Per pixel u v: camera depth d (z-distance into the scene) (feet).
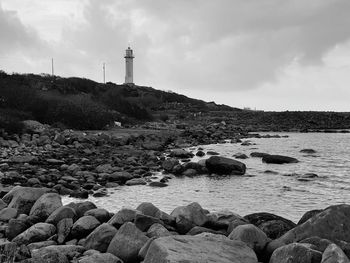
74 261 27.17
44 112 141.79
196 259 23.89
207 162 79.25
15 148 93.30
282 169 84.69
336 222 29.63
